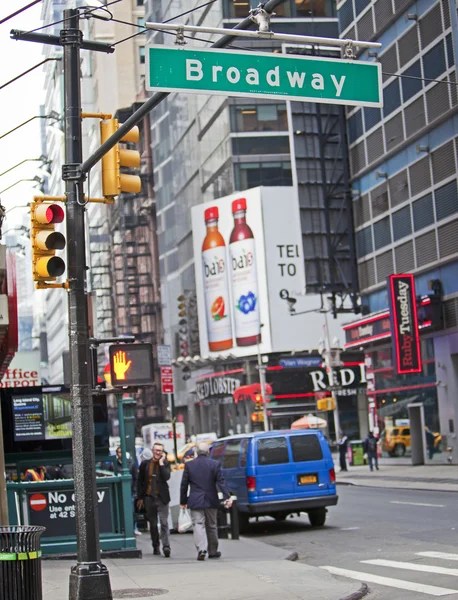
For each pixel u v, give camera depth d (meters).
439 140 47.12
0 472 19.62
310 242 69.69
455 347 46.94
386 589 14.24
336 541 21.98
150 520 20.38
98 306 130.62
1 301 18.98
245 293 83.81
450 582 14.32
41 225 13.93
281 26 86.88
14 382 51.50
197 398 93.56
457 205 45.72
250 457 24.89
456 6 44.47
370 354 57.31
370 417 57.31
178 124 102.06
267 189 83.31
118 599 13.85
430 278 48.91
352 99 13.01
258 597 13.55
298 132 69.56
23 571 10.47
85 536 13.41
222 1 86.25
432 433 50.00
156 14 108.75
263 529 26.28
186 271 96.94
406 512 26.80
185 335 94.25
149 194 119.44
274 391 81.69
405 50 50.03
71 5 41.88
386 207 53.22
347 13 56.72
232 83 12.53
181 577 16.11
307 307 83.06
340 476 49.03
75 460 13.65
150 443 45.94
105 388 13.98
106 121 14.27
